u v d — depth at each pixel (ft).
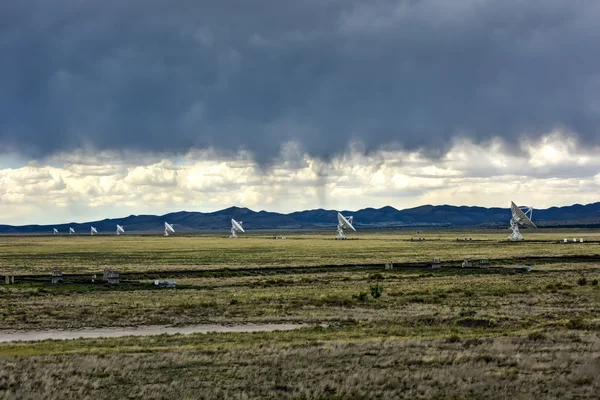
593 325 311.68
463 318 356.38
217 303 448.65
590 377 201.46
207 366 230.07
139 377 215.51
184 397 189.06
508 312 388.16
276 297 481.87
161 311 408.87
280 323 361.30
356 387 194.80
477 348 252.83
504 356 234.38
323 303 443.73
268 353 250.98
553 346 255.09
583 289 512.22
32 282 609.83
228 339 297.94
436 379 201.46
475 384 195.21
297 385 199.00
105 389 200.13
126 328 349.82
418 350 252.01
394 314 388.78
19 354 263.90
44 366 233.14
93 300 476.54
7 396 190.19
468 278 639.35
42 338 319.27
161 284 577.43
